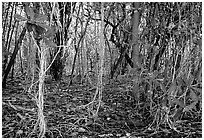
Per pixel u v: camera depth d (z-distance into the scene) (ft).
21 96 8.59
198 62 6.35
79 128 6.29
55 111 7.36
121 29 9.21
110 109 7.70
